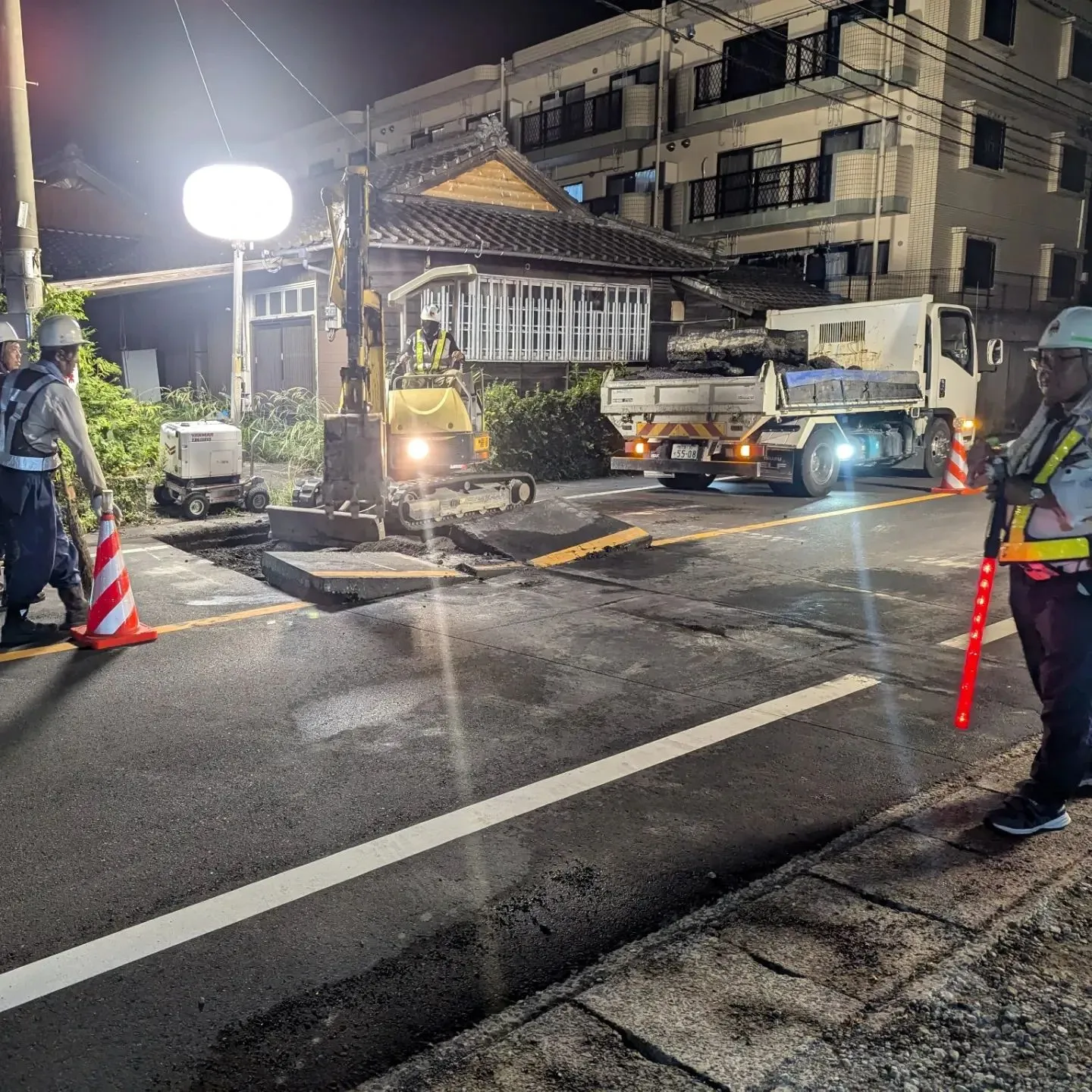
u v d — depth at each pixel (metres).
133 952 2.84
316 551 8.42
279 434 14.10
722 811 3.75
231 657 5.62
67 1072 2.36
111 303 20.20
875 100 25.28
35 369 5.55
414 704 4.90
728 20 18.48
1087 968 2.66
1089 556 3.28
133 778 4.02
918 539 9.42
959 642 6.04
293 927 2.98
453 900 3.13
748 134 28.34
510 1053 2.33
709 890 3.19
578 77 32.56
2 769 4.11
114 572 5.76
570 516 9.18
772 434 11.86
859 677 5.35
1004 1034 2.38
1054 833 3.46
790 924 2.88
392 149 39.69
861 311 14.65
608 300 17.94
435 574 7.47
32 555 5.64
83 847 3.46
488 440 9.48
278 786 3.96
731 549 8.90
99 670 5.38
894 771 4.12
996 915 2.92
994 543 3.56
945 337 14.69
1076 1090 2.20
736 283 22.75
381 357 8.02
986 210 26.27
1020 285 27.42
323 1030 2.52
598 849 3.46
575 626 6.32
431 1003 2.63
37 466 5.59
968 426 14.98
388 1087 2.25
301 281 15.80
